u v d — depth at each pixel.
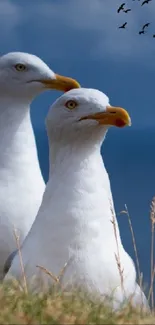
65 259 9.89
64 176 10.11
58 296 9.48
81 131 10.11
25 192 11.79
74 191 10.02
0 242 11.65
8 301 9.23
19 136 12.05
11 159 11.91
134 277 10.10
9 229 11.64
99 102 10.12
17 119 12.17
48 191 10.14
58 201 10.03
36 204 11.81
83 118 10.11
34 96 12.43
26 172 11.91
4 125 12.14
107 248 9.97
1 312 8.90
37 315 8.83
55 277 9.81
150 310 9.91
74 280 9.84
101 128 10.14
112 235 10.07
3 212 11.65
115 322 8.80
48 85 12.44
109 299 9.68
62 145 10.20
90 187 10.03
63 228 9.94
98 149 10.23
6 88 12.33
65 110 10.18
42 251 9.96
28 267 9.97
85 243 9.91
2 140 12.04
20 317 8.78
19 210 11.70
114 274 9.90
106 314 9.02
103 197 10.08
